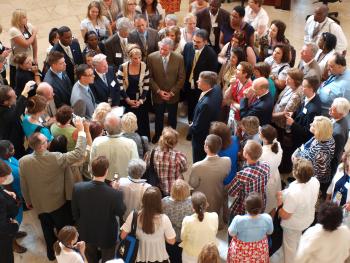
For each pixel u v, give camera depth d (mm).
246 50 5336
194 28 5957
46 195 3744
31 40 6258
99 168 3346
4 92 4332
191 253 3359
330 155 4102
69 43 5500
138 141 4098
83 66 4586
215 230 3320
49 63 4816
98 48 5762
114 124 3760
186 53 5605
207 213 3346
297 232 3635
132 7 6355
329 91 4750
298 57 7812
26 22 6207
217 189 3869
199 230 3275
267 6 9773
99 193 3385
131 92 5301
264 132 3867
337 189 3652
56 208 3826
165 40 5234
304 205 3459
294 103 4609
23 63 5031
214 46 6363
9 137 4496
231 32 6133
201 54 5496
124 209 3463
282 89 5047
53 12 9492
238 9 5648
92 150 3848
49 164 3656
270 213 4043
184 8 9711
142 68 5207
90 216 3441
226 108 5363
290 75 4609
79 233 3564
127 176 3867
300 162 3459
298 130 4559
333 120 4309
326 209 2912
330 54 5289
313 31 6195
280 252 4305
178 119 6359
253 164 3662
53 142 3869
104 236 3520
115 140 3799
